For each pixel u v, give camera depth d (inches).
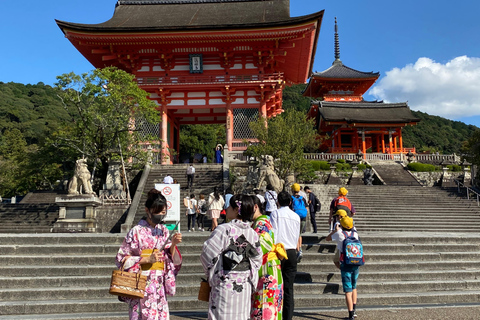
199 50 1385.3
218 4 1636.3
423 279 398.0
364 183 1413.6
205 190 932.0
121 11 1615.4
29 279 365.7
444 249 452.8
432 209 952.3
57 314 321.1
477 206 991.0
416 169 1533.0
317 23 1337.4
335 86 2455.7
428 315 307.4
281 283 234.2
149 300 187.6
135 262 189.2
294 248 280.8
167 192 624.4
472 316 304.3
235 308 185.2
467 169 1455.5
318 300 346.3
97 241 440.8
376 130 2092.8
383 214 911.7
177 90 1362.0
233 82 1320.1
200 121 1622.8
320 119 2176.4
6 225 829.8
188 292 362.0
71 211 771.4
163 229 202.5
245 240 194.4
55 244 430.9
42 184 1531.7
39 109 3868.1
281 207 292.4
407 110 2155.5
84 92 938.1
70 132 1045.8
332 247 431.5
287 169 1000.9
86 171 794.8
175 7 1633.9
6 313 322.3
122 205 823.7
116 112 956.6
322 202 1020.5
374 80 2362.2
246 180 968.3
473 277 406.6
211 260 191.0
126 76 967.6
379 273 393.1
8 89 4259.4
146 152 1045.2
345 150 2100.1
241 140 1337.4
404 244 448.8
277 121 1039.0
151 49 1387.8
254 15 1494.8
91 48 1406.3
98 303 333.7
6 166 1818.4
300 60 1535.4
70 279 368.8
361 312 318.7
